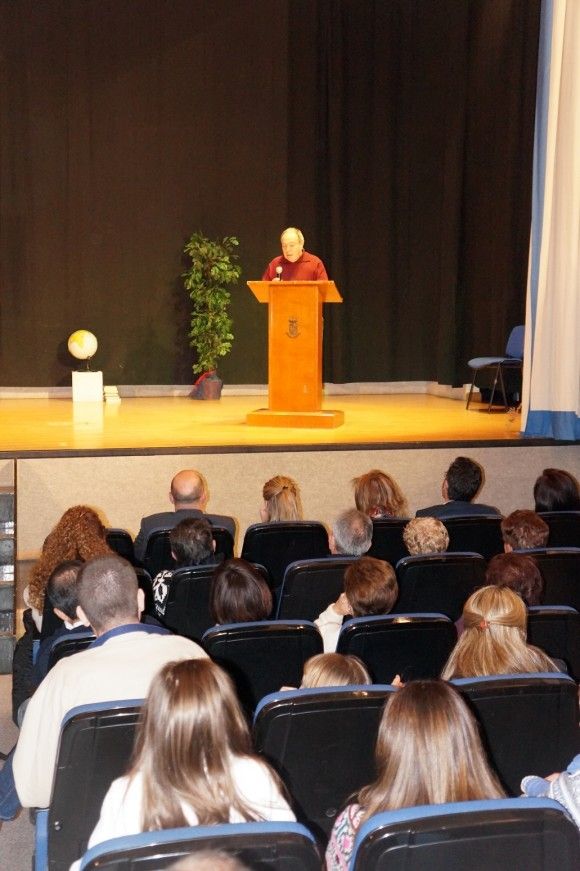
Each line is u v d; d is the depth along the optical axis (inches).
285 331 291.3
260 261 402.6
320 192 401.4
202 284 382.0
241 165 395.5
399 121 402.0
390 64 397.4
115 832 66.9
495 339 384.8
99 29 377.4
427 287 413.4
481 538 192.2
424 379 418.9
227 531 177.8
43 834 94.4
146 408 352.5
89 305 390.9
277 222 400.8
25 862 123.0
